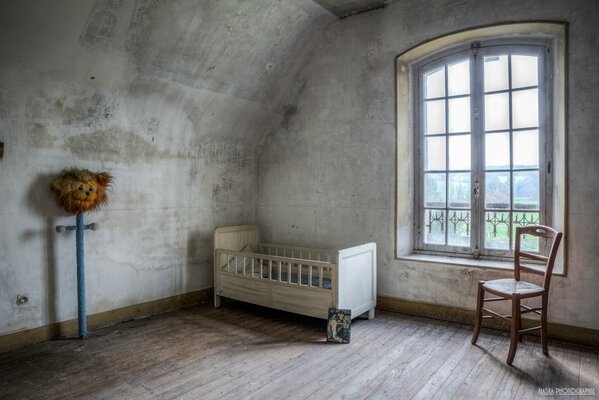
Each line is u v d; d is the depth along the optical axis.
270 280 3.91
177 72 3.88
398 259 4.12
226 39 3.91
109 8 3.11
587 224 3.21
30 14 2.85
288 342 3.35
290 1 3.96
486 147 3.94
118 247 3.86
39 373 2.78
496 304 3.62
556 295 3.34
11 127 3.14
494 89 3.89
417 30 3.99
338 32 4.49
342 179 4.50
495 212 3.90
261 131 5.09
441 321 3.84
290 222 4.93
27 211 3.27
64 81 3.32
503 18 3.56
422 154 4.30
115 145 3.80
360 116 4.36
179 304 4.37
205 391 2.52
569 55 3.28
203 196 4.59
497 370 2.79
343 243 4.50
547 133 3.63
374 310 4.10
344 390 2.53
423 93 4.29
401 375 2.72
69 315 3.54
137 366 2.89
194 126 4.42
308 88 4.75
